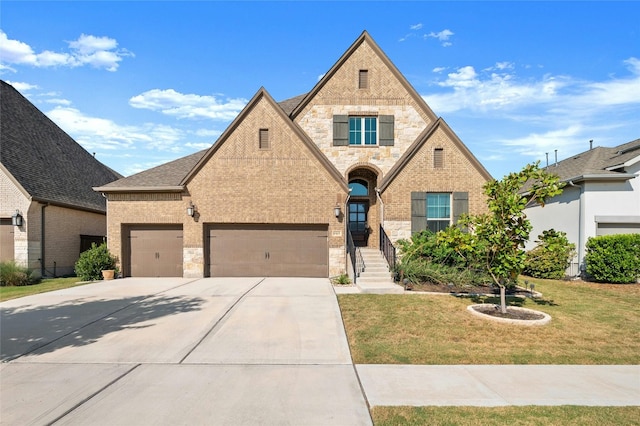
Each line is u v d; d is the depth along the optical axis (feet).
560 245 29.63
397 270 45.55
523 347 23.88
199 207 51.49
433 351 23.03
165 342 24.52
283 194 51.47
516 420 14.79
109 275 50.62
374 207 58.54
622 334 26.71
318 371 19.89
